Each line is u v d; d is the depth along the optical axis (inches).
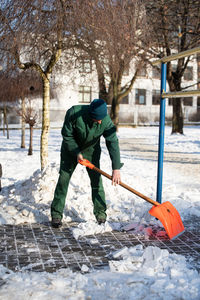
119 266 104.7
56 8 216.5
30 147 453.7
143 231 144.6
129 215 165.5
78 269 106.5
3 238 134.8
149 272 103.0
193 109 1460.4
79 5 222.1
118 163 139.6
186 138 732.7
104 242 132.3
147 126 1327.5
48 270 105.3
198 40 660.7
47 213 163.3
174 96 148.3
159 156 162.2
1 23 219.3
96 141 144.1
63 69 301.7
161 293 88.6
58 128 1073.5
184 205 186.5
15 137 745.0
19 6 214.1
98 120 134.1
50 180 191.6
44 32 225.3
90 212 166.9
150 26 436.1
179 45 711.7
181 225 143.2
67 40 246.1
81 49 264.4
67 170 147.3
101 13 234.2
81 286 93.2
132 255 115.8
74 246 127.3
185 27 675.4
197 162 398.3
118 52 273.0
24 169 335.0
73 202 175.2
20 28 213.5
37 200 182.7
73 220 159.5
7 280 95.6
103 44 261.6
